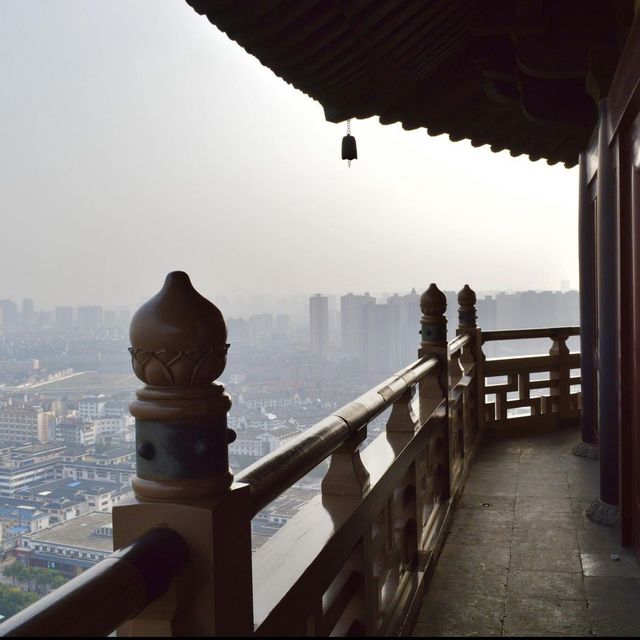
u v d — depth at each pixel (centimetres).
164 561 114
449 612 314
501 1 428
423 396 426
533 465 568
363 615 222
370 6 338
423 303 427
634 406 365
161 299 125
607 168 411
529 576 352
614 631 293
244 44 328
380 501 245
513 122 567
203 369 125
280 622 151
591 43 416
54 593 94
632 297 365
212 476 128
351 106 439
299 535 189
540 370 689
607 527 417
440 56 457
